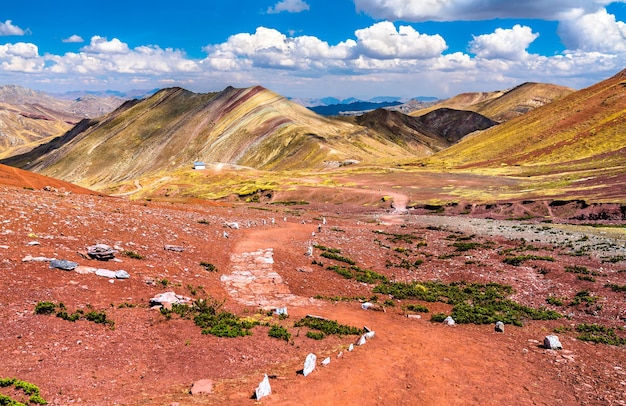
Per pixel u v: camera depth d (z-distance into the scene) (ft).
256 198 389.60
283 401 37.42
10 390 32.42
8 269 54.90
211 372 43.19
